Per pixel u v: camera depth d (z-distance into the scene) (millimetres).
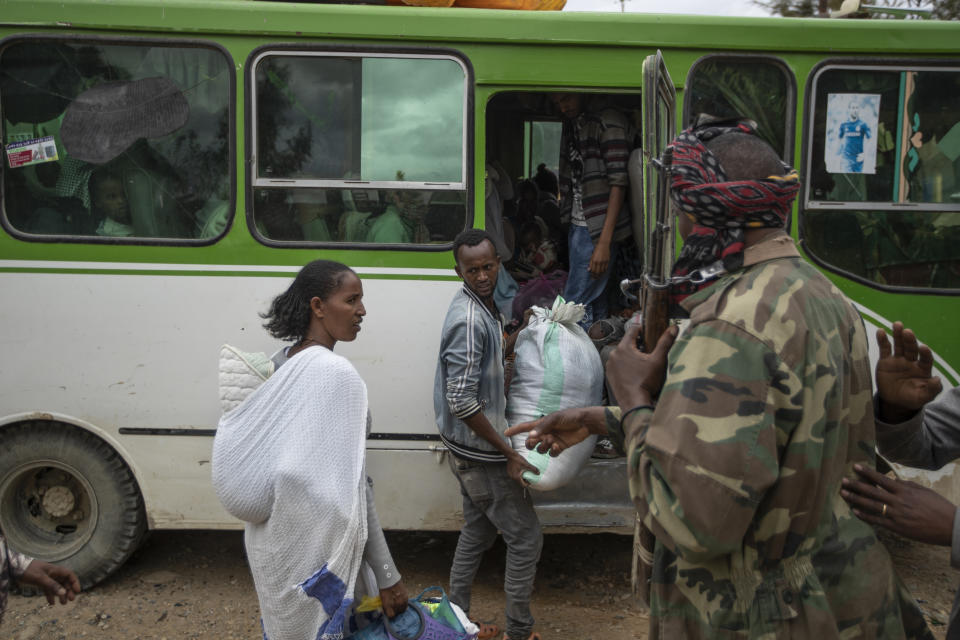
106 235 3639
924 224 3650
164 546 4379
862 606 1583
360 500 2119
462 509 3621
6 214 3609
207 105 3607
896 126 3621
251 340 3646
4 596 2004
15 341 3625
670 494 1483
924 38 3562
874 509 1595
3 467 3734
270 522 2109
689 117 3588
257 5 3547
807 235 3646
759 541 1529
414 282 3641
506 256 3967
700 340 1511
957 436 1921
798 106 3594
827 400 1513
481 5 3791
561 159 4262
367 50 3564
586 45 3541
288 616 2127
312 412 2123
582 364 3275
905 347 1767
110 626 3547
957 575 4078
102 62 3590
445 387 3123
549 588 3955
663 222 1762
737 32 3545
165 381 3646
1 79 3580
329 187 3627
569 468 3182
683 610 1634
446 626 2309
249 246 3629
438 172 3621
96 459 3719
